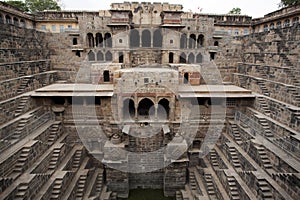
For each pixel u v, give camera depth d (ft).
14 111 75.20
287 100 76.84
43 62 111.04
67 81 118.11
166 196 87.86
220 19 153.69
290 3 143.95
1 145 59.98
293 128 67.82
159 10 121.29
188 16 143.95
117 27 115.96
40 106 89.30
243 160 73.67
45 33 119.14
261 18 152.25
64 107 90.94
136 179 92.94
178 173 86.07
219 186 73.56
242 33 154.92
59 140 84.58
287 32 89.71
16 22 130.31
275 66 92.53
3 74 78.43
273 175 60.70
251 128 81.66
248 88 104.53
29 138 69.97
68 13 149.69
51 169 71.36
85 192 76.95
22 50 95.91
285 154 62.90
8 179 53.06
